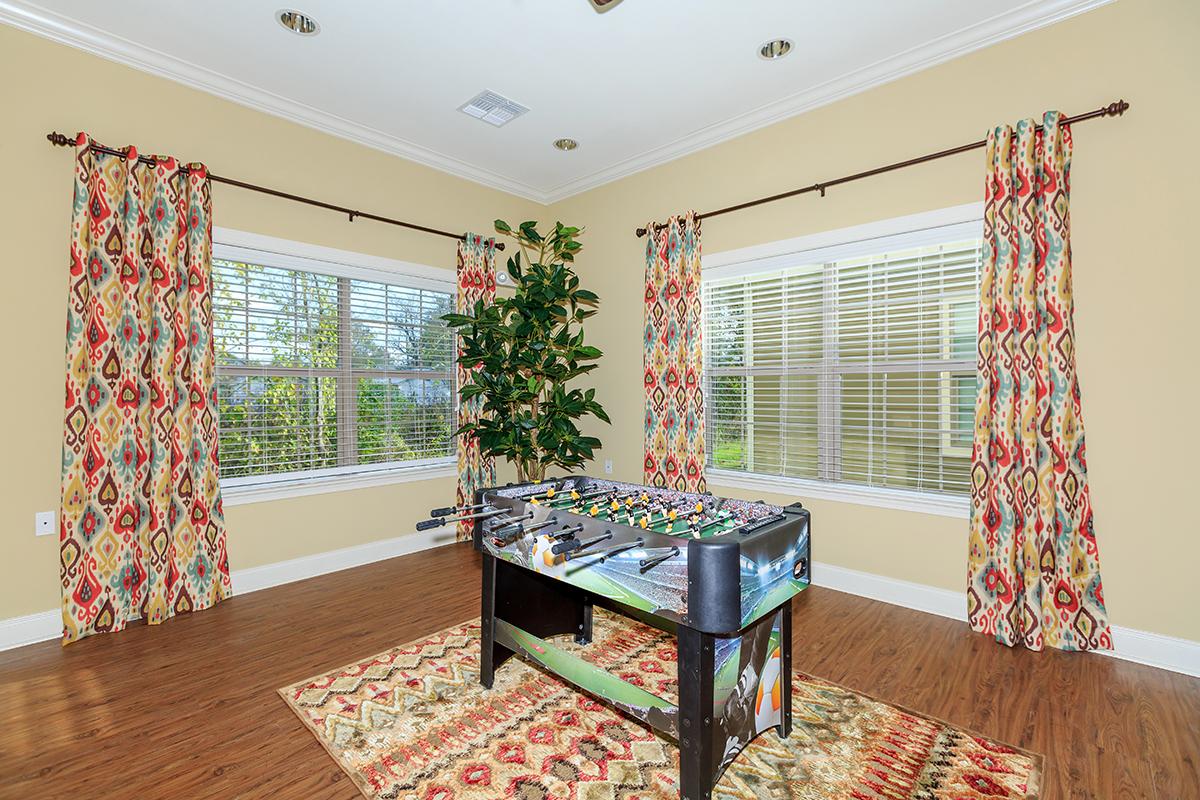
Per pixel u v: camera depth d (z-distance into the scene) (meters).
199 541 2.90
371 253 3.75
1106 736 1.83
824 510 3.25
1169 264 2.25
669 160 3.99
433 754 1.76
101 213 2.59
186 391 2.84
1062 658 2.36
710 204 3.77
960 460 2.83
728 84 3.13
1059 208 2.40
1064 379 2.39
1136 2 2.30
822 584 3.25
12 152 2.47
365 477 3.70
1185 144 2.21
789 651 1.83
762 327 3.56
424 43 2.75
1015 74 2.58
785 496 3.40
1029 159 2.45
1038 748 1.77
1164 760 1.70
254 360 3.26
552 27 2.63
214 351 2.97
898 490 3.01
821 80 3.09
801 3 2.46
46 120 2.55
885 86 2.98
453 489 4.23
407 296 4.03
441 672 2.28
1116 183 2.35
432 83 3.12
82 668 2.29
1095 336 2.40
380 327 3.87
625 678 2.27
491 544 2.14
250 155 3.20
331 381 3.62
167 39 2.71
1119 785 1.60
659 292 3.89
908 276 2.98
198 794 1.58
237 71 2.99
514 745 1.81
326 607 2.96
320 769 1.69
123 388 2.64
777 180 3.42
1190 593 2.23
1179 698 2.04
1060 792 1.57
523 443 3.78
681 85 3.14
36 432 2.54
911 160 2.85
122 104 2.76
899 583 2.97
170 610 2.79
